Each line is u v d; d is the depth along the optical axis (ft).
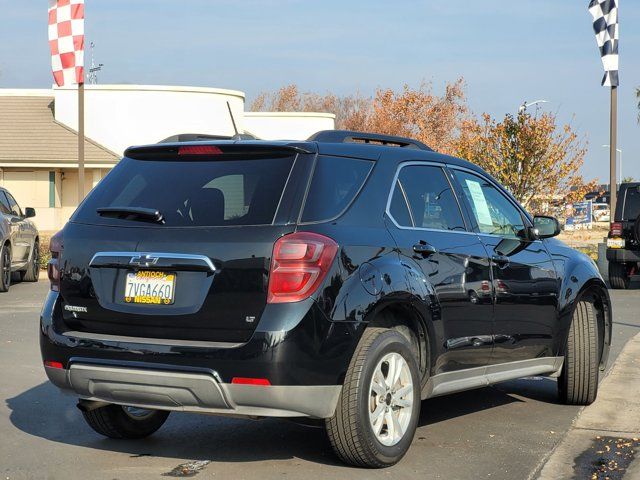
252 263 16.66
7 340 35.27
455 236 20.53
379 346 17.58
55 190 132.98
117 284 17.78
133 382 17.19
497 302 21.17
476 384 21.02
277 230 16.83
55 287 18.67
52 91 144.97
